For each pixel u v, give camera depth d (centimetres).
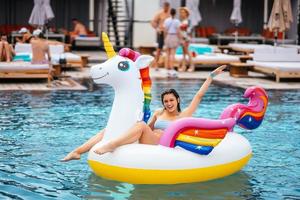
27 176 679
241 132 951
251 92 761
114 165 646
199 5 3077
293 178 691
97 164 662
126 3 2834
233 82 1670
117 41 2755
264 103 769
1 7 2855
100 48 2781
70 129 946
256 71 1816
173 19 1892
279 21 2070
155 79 1703
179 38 1908
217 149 671
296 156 796
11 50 1670
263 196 621
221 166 670
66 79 1664
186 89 1477
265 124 1022
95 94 1362
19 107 1153
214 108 1184
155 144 669
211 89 1500
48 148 814
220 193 626
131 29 2752
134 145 654
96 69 661
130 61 670
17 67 1548
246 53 2272
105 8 2731
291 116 1105
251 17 3111
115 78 661
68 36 2675
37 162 740
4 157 762
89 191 624
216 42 2912
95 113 1098
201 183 661
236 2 2616
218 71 727
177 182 650
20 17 2881
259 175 702
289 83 1669
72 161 748
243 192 632
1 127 950
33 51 1562
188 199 604
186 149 651
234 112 746
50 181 661
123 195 611
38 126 964
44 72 1559
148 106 677
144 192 622
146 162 637
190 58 1945
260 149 834
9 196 603
